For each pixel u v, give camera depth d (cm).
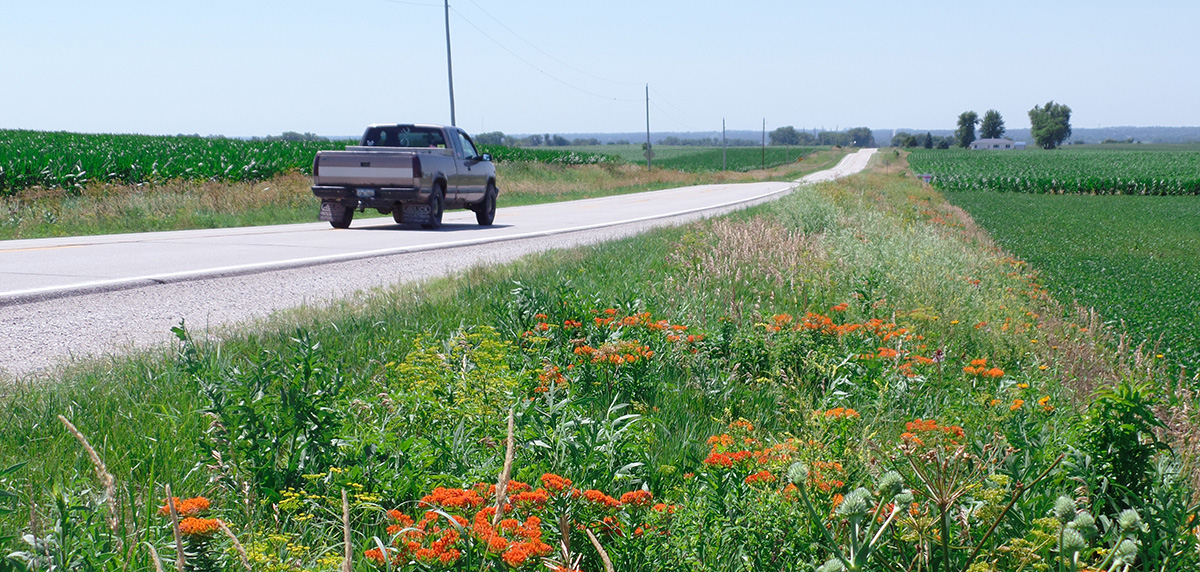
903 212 2002
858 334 551
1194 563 253
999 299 783
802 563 245
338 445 317
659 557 248
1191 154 12238
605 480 298
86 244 1177
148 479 307
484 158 1795
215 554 229
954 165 9562
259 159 3067
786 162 13350
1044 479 296
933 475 269
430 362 405
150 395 404
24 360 523
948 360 556
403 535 235
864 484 293
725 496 262
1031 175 5966
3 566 224
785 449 293
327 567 234
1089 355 609
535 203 2823
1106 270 1278
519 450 315
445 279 839
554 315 571
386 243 1253
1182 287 1091
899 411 439
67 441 340
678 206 2597
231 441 305
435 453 311
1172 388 524
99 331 612
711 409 448
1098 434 294
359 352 518
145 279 827
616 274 884
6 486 287
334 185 1562
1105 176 5575
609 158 6688
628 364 464
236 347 511
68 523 246
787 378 492
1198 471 314
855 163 12812
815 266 856
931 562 252
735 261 922
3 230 1405
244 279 866
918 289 764
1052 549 254
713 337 536
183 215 1675
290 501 268
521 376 417
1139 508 273
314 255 1069
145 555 242
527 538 221
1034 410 389
